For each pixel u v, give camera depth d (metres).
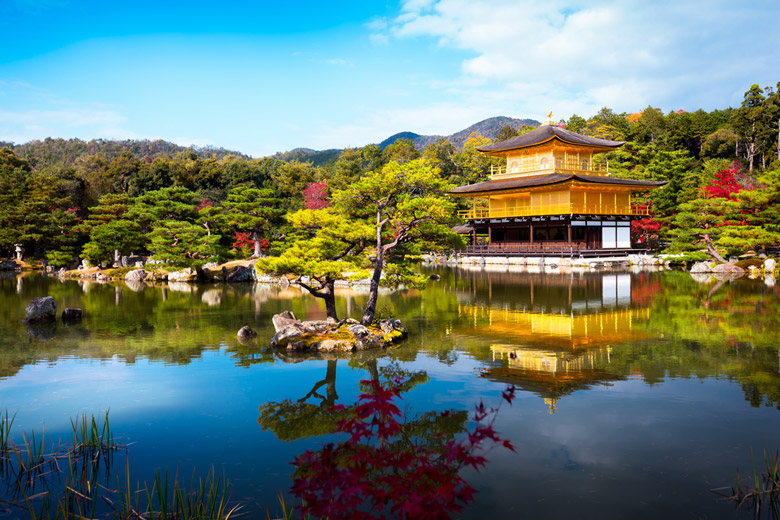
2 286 47.06
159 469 10.10
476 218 74.12
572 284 41.25
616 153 92.62
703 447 10.73
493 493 9.00
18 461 10.44
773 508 8.46
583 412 12.73
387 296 36.16
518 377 15.80
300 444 11.20
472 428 11.78
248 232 66.12
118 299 36.75
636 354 18.39
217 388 15.25
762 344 19.66
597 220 66.44
